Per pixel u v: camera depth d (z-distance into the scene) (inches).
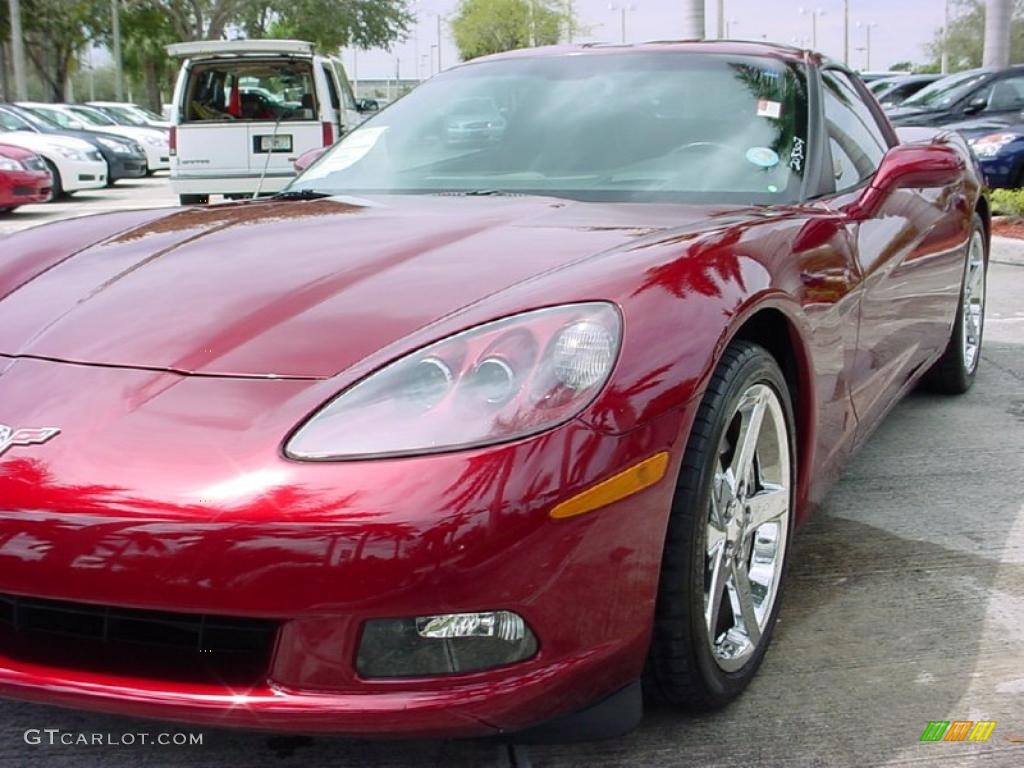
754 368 85.4
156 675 71.9
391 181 125.1
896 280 128.1
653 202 111.8
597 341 73.7
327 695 69.4
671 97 127.3
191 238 101.7
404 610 67.4
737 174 116.1
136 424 72.2
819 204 113.4
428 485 67.2
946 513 133.2
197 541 67.2
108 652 74.0
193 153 478.3
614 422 71.6
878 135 153.6
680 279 81.1
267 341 77.7
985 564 118.5
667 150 120.1
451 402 70.5
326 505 66.9
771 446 94.5
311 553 66.6
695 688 83.4
